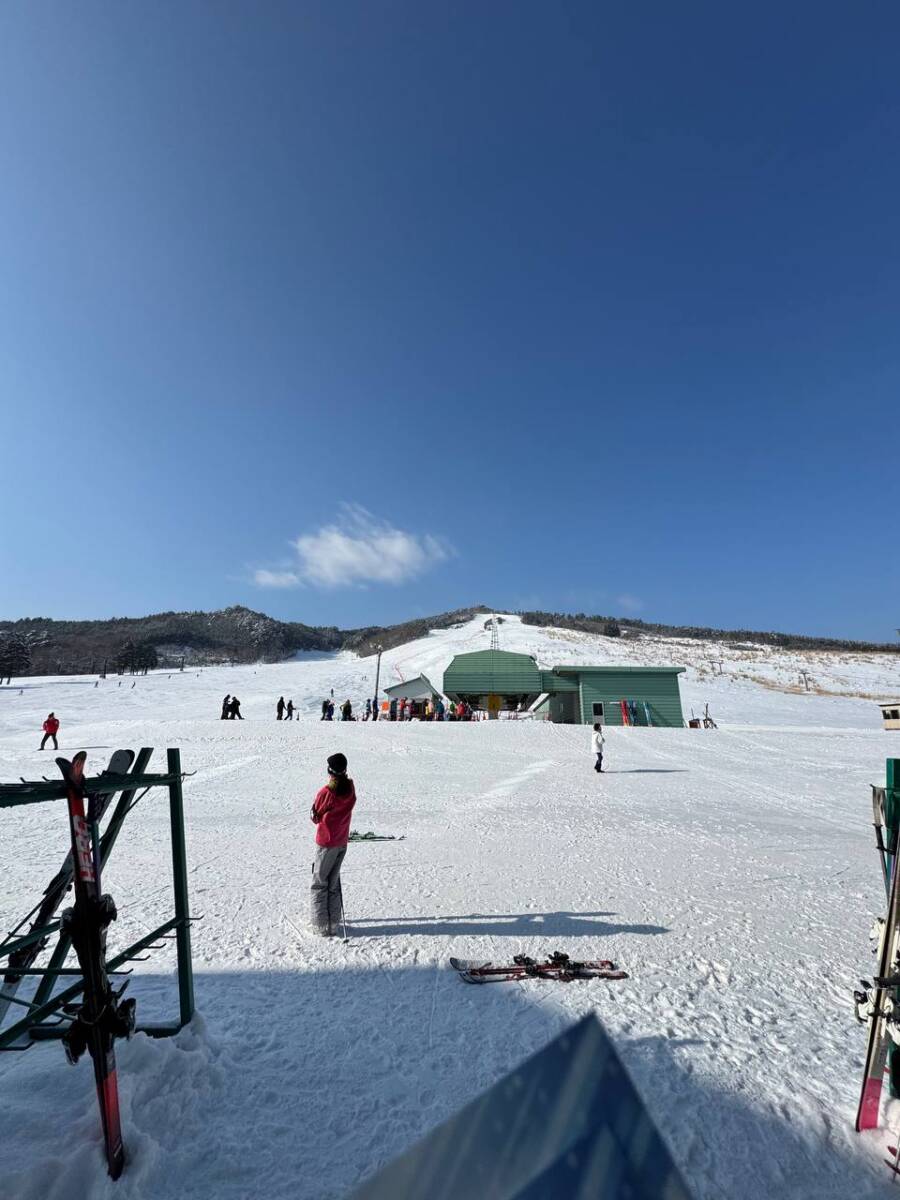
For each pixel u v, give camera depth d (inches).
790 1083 126.3
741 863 313.6
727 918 228.5
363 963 185.2
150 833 390.6
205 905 240.4
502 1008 156.6
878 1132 111.8
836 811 489.4
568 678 1653.5
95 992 95.3
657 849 343.0
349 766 736.3
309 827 412.2
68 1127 107.3
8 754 818.8
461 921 222.7
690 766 761.0
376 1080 125.5
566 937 207.6
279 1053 135.2
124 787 117.8
